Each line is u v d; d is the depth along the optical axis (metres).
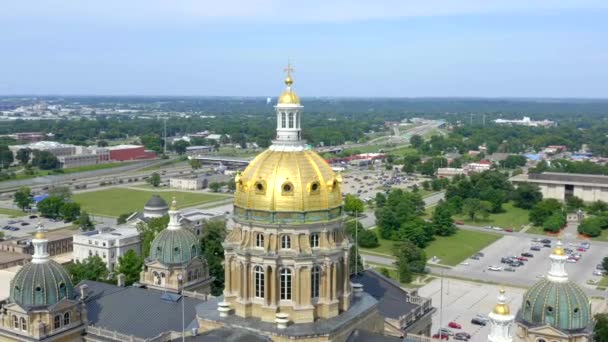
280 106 112.19
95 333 127.94
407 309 139.12
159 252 164.25
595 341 143.75
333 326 105.50
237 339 101.31
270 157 111.19
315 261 107.06
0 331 125.75
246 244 108.75
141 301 138.62
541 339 103.75
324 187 109.56
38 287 122.88
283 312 107.25
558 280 105.25
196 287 166.75
